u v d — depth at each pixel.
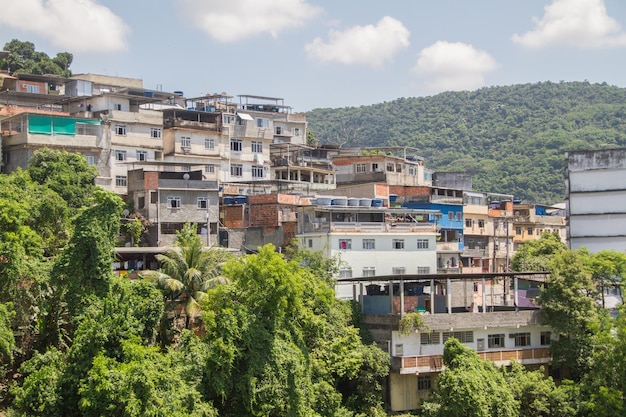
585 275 57.97
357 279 56.53
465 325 55.66
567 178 82.12
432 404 49.34
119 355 38.88
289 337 47.06
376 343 54.59
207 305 44.34
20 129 70.94
